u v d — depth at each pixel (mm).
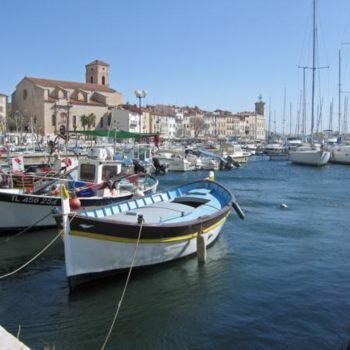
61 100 122875
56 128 111562
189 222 14562
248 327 10938
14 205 18703
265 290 13352
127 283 13523
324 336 10484
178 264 15258
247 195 36031
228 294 12977
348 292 13258
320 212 27375
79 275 12508
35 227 19516
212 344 10156
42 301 12430
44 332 10742
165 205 17641
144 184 25703
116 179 21594
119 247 12992
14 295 12867
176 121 169750
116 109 129375
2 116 114250
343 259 16766
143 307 12016
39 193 19969
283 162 78750
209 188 21188
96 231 12406
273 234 20844
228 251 17562
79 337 10531
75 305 12102
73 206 13859
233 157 69875
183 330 10820
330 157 73125
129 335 10617
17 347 6215
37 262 15914
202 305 12211
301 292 13219
